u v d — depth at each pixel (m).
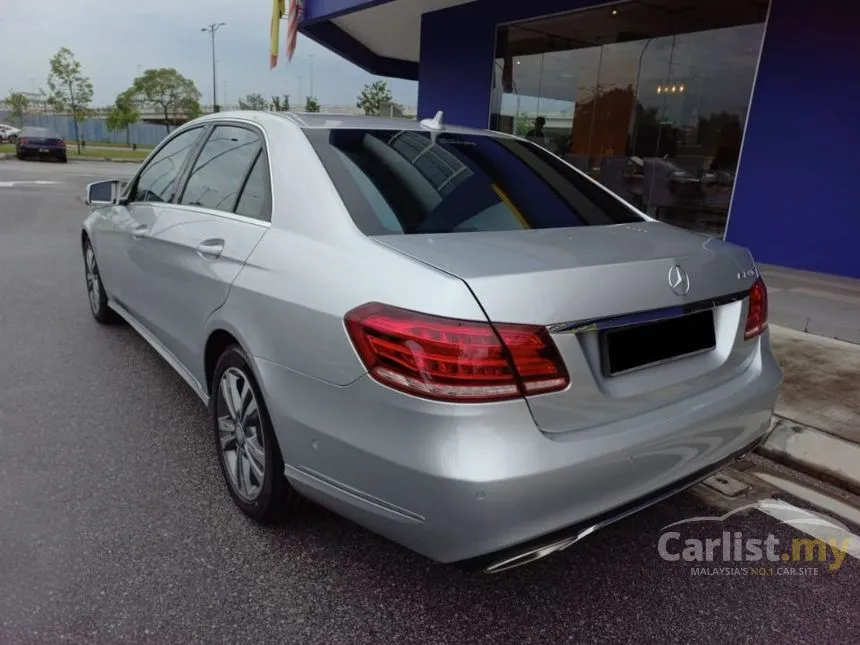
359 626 2.18
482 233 2.33
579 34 9.96
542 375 1.85
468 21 11.56
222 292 2.66
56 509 2.75
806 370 4.42
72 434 3.41
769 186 7.58
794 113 7.25
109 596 2.25
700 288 2.24
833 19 6.78
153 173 3.96
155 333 3.72
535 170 3.02
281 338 2.25
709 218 8.47
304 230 2.38
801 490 3.17
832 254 7.12
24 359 4.46
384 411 1.90
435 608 2.28
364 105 39.12
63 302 5.95
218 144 3.26
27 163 27.11
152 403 3.81
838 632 2.24
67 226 10.55
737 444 2.41
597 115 9.99
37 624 2.11
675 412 2.17
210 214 2.99
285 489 2.50
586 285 1.95
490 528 1.80
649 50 9.05
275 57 13.60
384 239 2.16
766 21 7.37
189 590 2.30
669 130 8.95
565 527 1.91
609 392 2.01
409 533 1.92
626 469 1.99
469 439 1.79
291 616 2.21
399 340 1.85
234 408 2.71
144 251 3.64
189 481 3.01
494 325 1.81
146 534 2.60
